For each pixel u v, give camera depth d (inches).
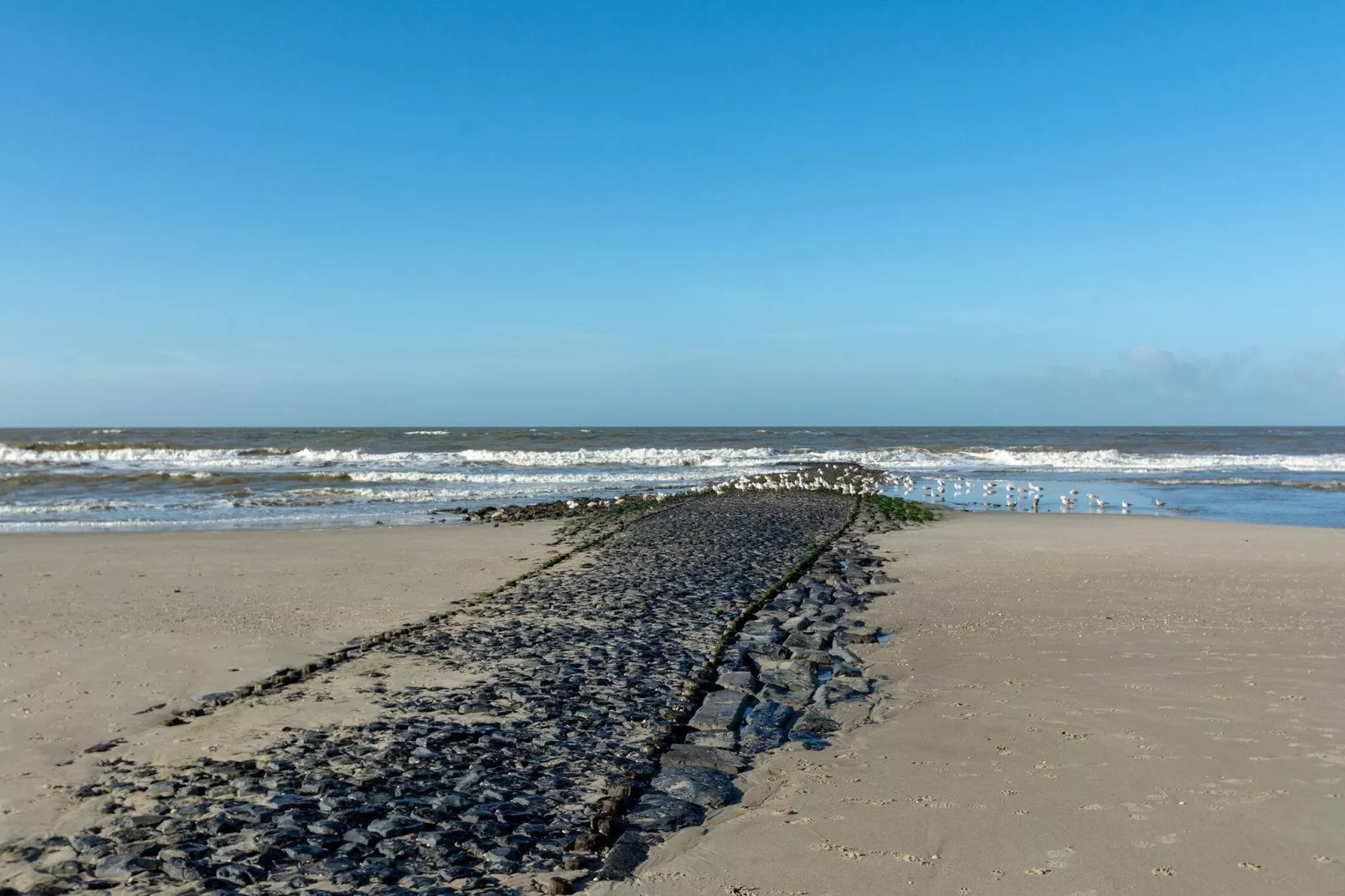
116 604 551.2
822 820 252.1
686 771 285.4
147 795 265.3
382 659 422.6
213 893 208.7
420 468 1968.5
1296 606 533.3
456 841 237.5
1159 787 268.1
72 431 5516.7
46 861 225.0
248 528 985.5
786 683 387.9
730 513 1090.1
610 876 218.8
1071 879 215.6
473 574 666.8
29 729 323.9
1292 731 312.8
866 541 853.2
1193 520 1040.8
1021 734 318.7
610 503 1227.2
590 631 480.4
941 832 242.7
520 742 312.0
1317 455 2672.2
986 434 5433.1
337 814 252.1
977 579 639.1
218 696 365.1
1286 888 209.8
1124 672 395.2
